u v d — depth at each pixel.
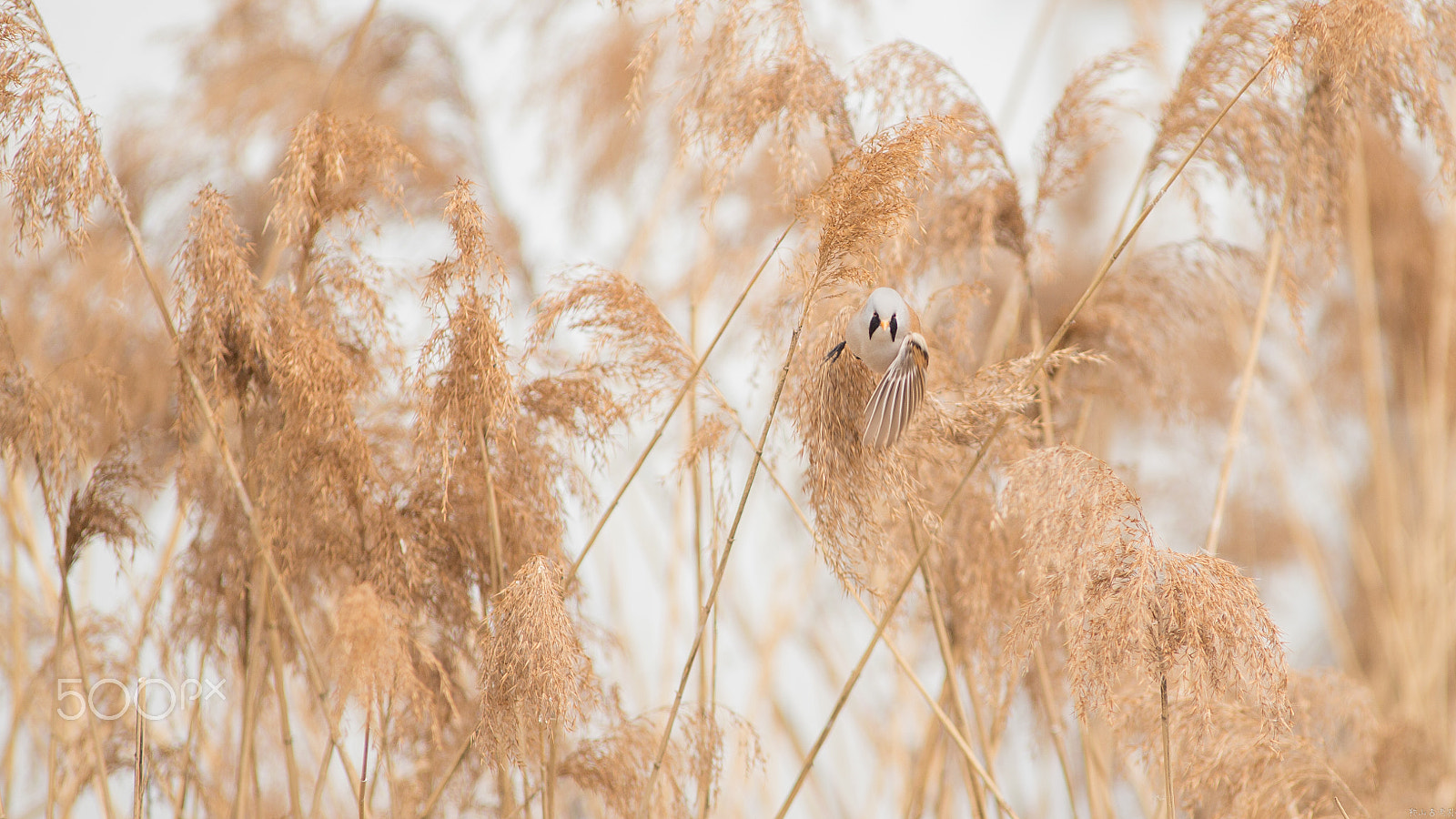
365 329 6.42
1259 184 6.50
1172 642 6.27
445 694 6.39
